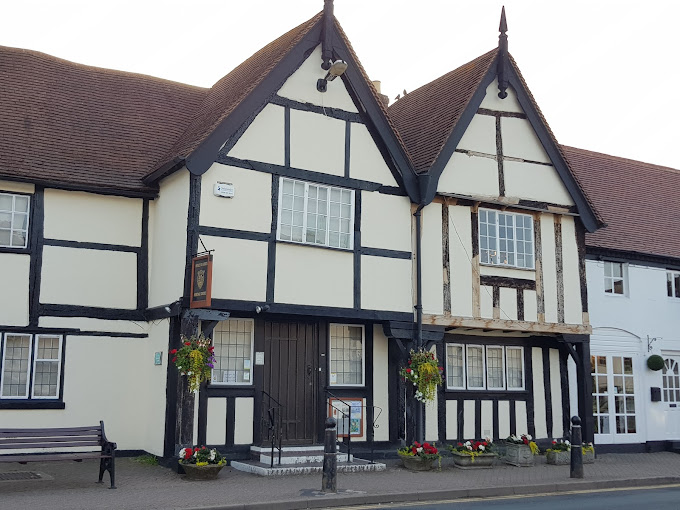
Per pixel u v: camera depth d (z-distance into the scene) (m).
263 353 13.59
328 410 14.07
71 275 13.57
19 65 15.45
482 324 15.09
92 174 13.88
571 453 12.76
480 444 14.38
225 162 12.84
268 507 9.28
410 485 11.27
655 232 19.66
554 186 16.47
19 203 13.37
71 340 13.45
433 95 17.08
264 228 13.07
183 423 12.25
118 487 10.44
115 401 13.66
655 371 18.53
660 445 18.22
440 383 14.25
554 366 16.78
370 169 14.41
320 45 14.18
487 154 15.69
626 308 18.36
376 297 14.10
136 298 14.02
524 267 15.88
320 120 13.95
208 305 11.63
